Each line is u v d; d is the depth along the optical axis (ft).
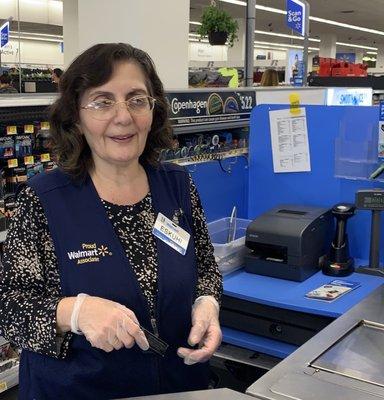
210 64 37.11
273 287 7.04
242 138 11.57
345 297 6.65
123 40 13.34
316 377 3.88
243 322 7.00
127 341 3.76
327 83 23.32
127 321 3.76
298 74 24.32
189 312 4.66
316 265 7.57
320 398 3.59
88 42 13.93
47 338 3.98
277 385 3.76
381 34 82.07
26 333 4.07
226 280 7.28
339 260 7.49
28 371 4.40
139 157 4.85
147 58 4.58
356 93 16.14
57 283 4.33
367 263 8.00
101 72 4.20
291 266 7.21
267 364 7.20
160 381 4.54
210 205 8.85
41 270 4.29
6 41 28.12
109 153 4.34
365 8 54.95
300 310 6.38
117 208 4.54
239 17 54.34
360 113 8.05
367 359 4.19
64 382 4.27
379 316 4.96
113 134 4.29
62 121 4.47
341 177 8.30
